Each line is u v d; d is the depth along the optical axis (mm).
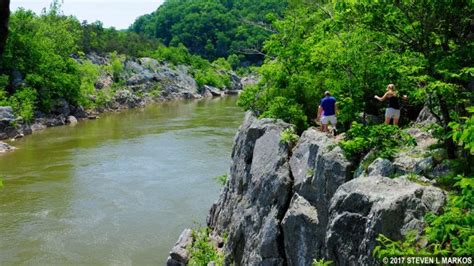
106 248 25250
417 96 13156
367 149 14250
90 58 101812
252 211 18062
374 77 18375
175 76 110625
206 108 83438
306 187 14945
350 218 11367
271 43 26750
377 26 13695
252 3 133750
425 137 14711
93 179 37094
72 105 70188
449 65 12086
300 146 16875
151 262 23750
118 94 85250
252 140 20641
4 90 61938
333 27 16000
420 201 10578
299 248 14141
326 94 17969
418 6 12609
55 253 24594
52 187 35000
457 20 12711
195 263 20359
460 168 11859
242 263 17922
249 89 26328
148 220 28938
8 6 4629
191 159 42844
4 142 50938
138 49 122500
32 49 66312
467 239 8664
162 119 68500
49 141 52094
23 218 29141
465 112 13000
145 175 38062
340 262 11508
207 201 32031
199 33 176750
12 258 24016
